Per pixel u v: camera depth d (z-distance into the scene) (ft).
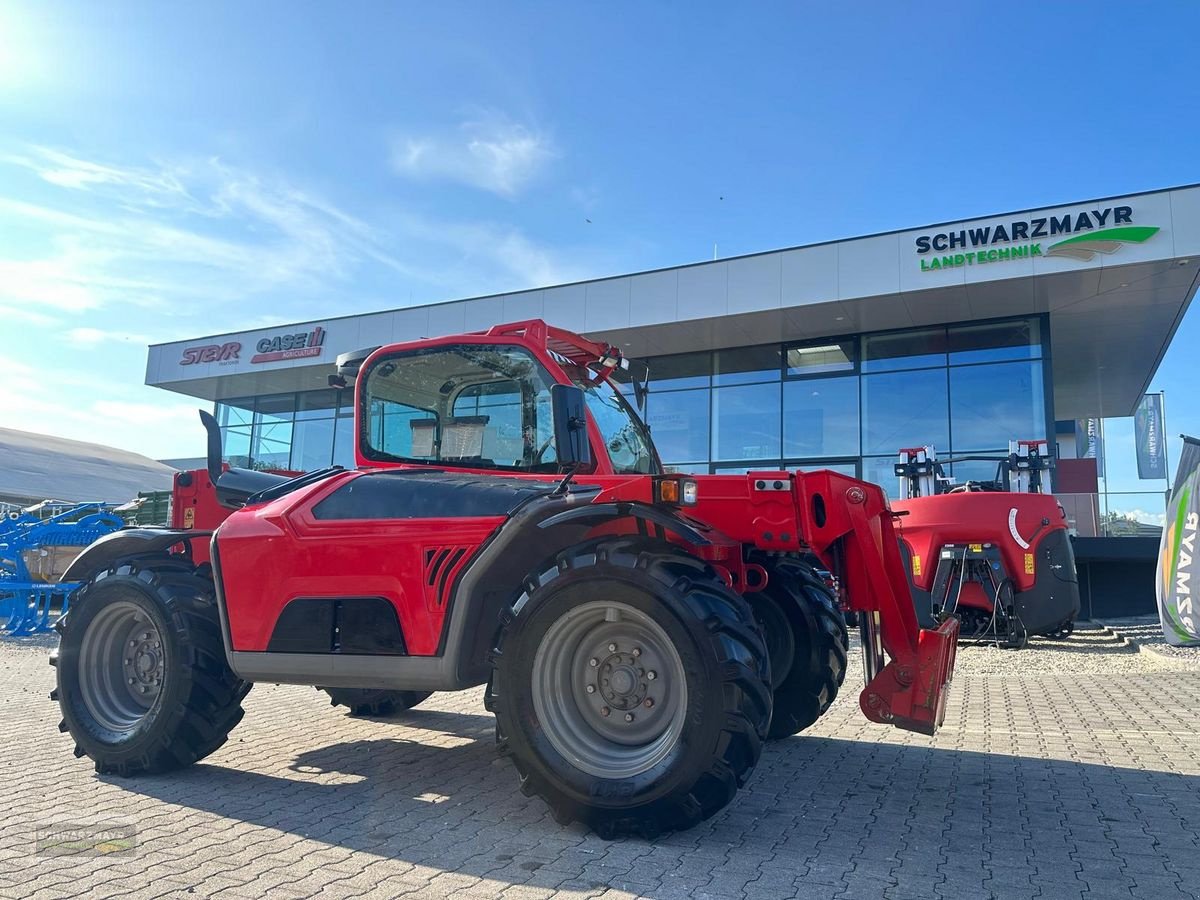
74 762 15.15
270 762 15.17
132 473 142.10
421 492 12.94
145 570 14.70
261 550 13.32
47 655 31.50
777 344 60.39
